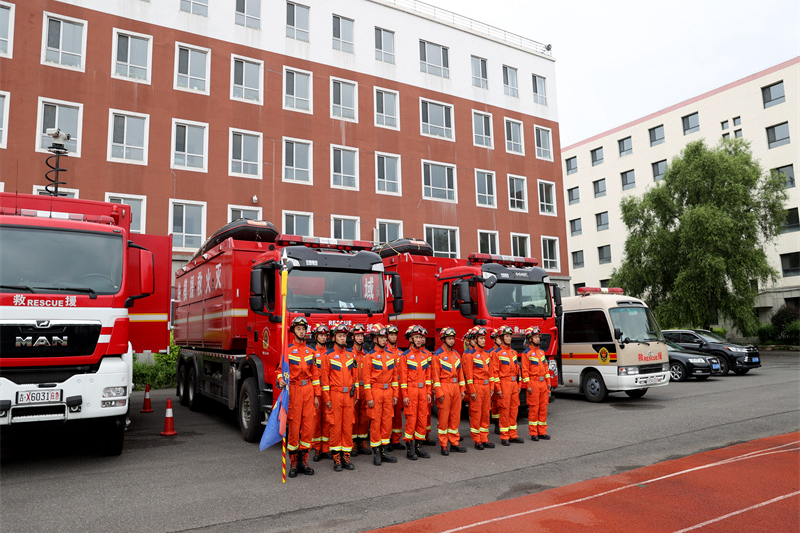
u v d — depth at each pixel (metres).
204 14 23.17
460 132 29.36
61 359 6.72
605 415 11.12
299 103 24.95
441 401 8.00
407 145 27.45
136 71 21.58
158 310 9.12
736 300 26.11
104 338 7.03
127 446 8.66
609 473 6.71
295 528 4.95
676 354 17.61
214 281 10.59
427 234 27.53
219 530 4.92
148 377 17.67
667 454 7.62
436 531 4.82
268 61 24.25
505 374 8.73
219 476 6.79
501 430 8.70
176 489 6.21
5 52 19.23
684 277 26.89
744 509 5.21
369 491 6.12
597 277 48.44
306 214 24.31
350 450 7.26
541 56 33.38
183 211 21.83
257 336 8.89
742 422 9.80
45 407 6.60
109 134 20.67
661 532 4.68
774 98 36.19
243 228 9.84
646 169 44.50
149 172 21.19
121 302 7.29
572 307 14.16
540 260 31.08
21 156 19.09
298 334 7.15
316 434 7.69
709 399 12.90
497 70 31.39
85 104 20.34
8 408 6.36
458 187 28.75
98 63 20.72
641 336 13.27
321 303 8.46
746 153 29.11
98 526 5.02
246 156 23.34
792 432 8.88
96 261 7.28
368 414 7.50
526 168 31.45
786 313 32.88
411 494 6.00
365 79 26.73
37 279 6.82
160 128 21.59
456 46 30.08
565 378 14.08
